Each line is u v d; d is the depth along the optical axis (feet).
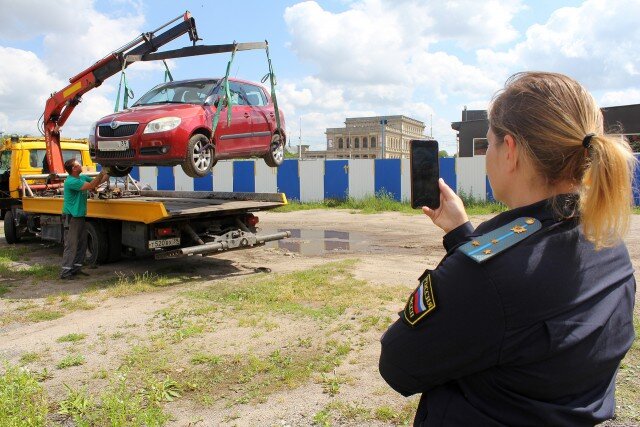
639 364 13.99
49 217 35.35
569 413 3.59
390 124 326.85
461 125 94.27
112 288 24.25
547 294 3.52
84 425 11.09
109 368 14.70
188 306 20.77
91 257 29.73
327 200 74.49
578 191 3.78
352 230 47.11
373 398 12.57
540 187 3.99
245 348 15.94
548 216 3.80
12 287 25.46
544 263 3.59
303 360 14.88
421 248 36.04
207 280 25.90
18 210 40.22
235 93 29.71
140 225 26.63
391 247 36.70
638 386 12.76
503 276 3.55
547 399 3.63
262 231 46.73
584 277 3.66
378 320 18.07
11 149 41.11
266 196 31.07
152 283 25.03
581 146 3.69
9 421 11.04
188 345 16.28
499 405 3.71
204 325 18.15
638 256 30.32
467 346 3.64
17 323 19.63
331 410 12.03
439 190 5.06
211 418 11.77
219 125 27.61
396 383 4.21
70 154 43.16
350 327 17.54
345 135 331.57
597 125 3.85
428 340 3.80
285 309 19.81
